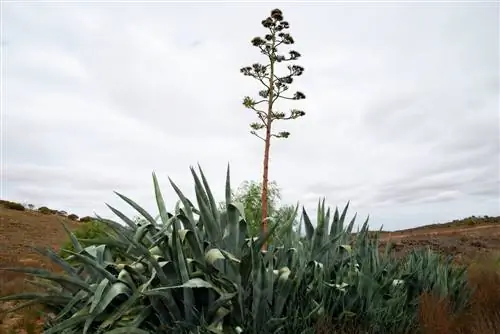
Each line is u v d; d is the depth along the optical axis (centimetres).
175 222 422
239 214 469
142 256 481
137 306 454
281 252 526
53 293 517
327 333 434
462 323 519
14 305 1023
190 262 444
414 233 4025
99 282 496
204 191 485
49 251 500
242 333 422
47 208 4950
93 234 1434
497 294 609
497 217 4981
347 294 505
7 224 3522
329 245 535
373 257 579
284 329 439
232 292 436
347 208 601
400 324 509
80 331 468
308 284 503
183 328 420
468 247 2188
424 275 614
